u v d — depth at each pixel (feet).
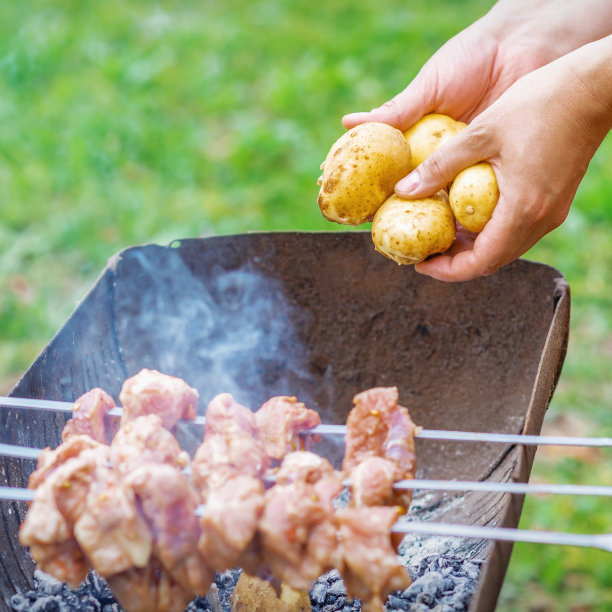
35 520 2.99
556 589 4.44
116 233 6.84
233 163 7.73
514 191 3.37
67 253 6.62
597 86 3.30
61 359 3.58
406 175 3.51
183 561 3.03
